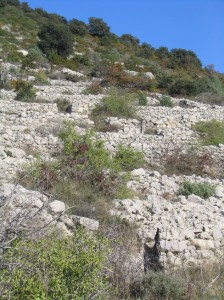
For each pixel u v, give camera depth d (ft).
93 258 22.34
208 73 212.23
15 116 74.18
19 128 63.10
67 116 76.02
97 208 35.42
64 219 31.01
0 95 91.91
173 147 61.87
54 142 55.42
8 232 21.49
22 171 41.16
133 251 31.07
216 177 59.11
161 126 82.33
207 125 77.56
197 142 66.59
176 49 247.50
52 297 20.30
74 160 43.83
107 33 252.83
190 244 32.60
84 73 147.64
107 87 117.19
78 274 21.54
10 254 20.70
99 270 23.21
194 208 38.34
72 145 46.24
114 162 46.32
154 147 61.05
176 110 86.33
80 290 21.22
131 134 64.03
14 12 241.96
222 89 143.13
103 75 140.56
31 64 141.28
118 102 86.22
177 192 46.44
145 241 32.99
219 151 63.31
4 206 24.67
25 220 23.82
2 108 79.56
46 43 178.29
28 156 47.37
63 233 28.50
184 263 31.32
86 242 23.91
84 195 38.34
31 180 39.75
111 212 35.06
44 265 20.98
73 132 49.42
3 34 192.13
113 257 27.20
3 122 69.41
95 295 21.12
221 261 32.12
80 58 166.91
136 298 26.55
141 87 127.95
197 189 46.42
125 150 55.06
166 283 27.14
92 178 41.86
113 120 78.13
